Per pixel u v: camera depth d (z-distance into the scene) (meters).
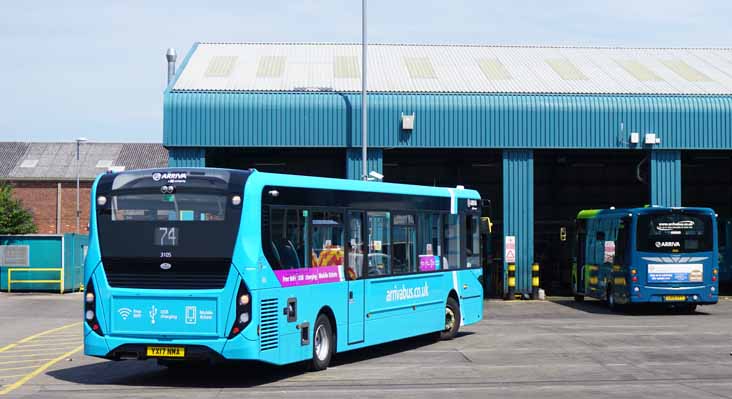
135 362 17.11
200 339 13.42
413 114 34.22
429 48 43.09
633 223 27.50
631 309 30.06
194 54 39.72
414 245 18.72
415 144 34.31
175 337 13.49
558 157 43.50
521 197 34.75
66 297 37.16
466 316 20.95
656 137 34.91
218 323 13.35
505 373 14.91
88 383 14.21
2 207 54.59
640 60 41.47
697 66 40.38
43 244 39.88
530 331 22.25
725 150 35.59
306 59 39.25
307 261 14.90
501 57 41.41
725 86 36.53
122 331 13.71
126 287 13.73
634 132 34.88
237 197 13.48
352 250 16.39
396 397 12.38
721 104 35.12
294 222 14.59
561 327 23.42
